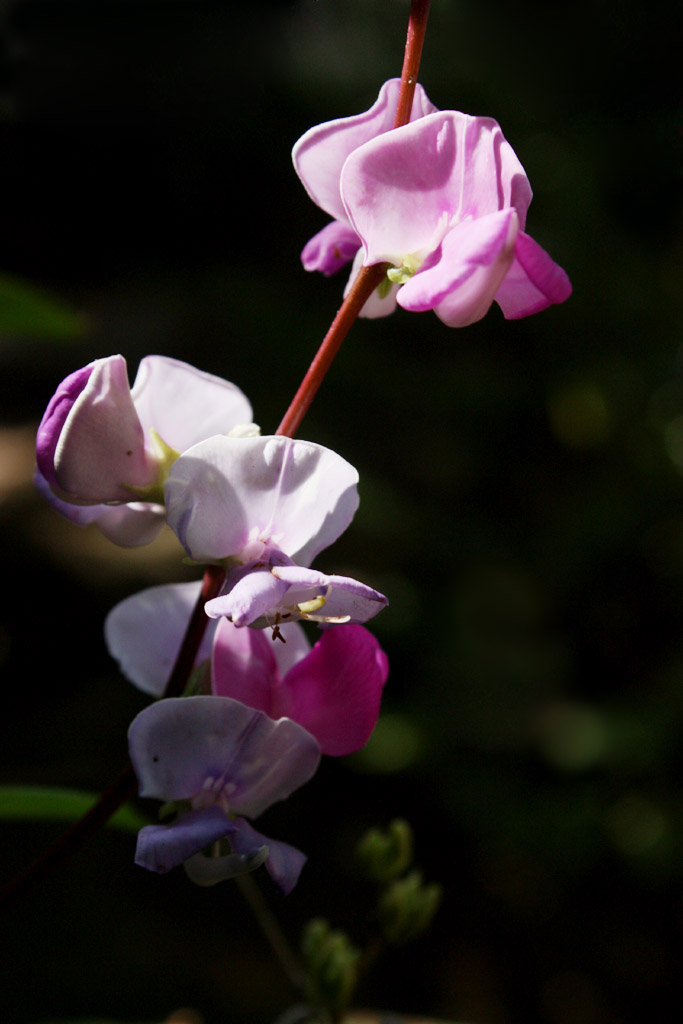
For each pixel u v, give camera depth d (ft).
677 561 4.61
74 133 5.81
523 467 5.20
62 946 3.04
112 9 4.28
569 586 4.69
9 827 3.42
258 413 5.28
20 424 6.38
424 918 1.39
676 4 4.40
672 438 5.00
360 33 6.10
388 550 4.67
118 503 1.19
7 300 1.36
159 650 1.25
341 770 4.10
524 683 4.29
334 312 5.88
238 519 1.16
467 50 5.14
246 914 3.43
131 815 1.28
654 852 3.74
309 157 1.20
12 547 4.95
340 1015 1.37
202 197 6.40
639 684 4.42
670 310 5.13
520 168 1.15
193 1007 2.95
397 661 4.32
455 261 1.14
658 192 5.05
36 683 4.28
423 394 5.29
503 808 3.85
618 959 3.56
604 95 4.90
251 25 5.31
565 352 5.17
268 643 1.20
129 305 6.51
